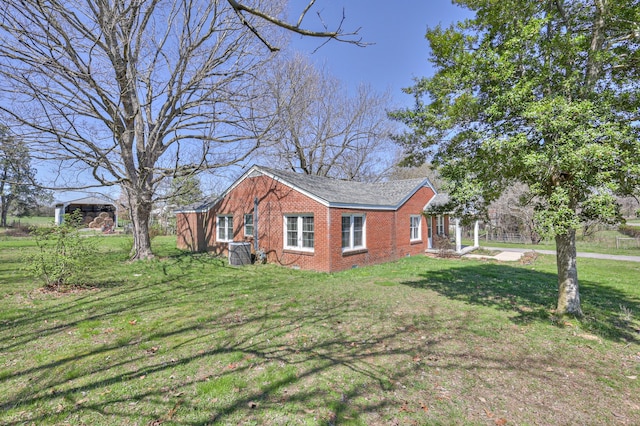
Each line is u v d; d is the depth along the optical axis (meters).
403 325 5.37
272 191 12.96
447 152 6.22
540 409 3.01
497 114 4.96
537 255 15.71
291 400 3.17
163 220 31.42
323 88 23.91
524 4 5.25
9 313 6.10
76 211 8.59
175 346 4.52
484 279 9.47
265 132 12.53
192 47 11.88
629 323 5.41
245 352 4.29
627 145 4.12
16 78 8.98
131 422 2.84
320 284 8.86
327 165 26.38
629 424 2.79
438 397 3.22
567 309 5.73
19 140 9.89
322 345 4.52
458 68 5.64
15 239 23.45
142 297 7.37
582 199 4.39
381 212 13.55
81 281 8.77
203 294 7.66
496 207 23.70
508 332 5.01
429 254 16.38
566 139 4.08
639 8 4.52
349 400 3.17
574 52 4.68
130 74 10.72
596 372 3.74
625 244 19.17
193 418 2.89
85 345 4.57
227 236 15.56
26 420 2.87
